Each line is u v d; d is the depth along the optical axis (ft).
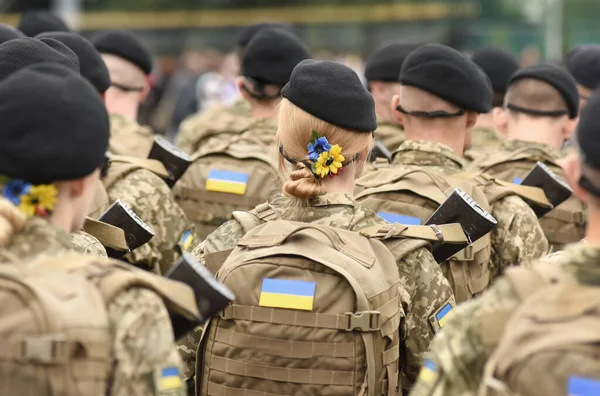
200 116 32.42
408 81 17.12
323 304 12.21
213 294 10.53
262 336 12.35
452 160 17.07
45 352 8.77
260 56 21.72
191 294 9.88
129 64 23.86
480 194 16.43
